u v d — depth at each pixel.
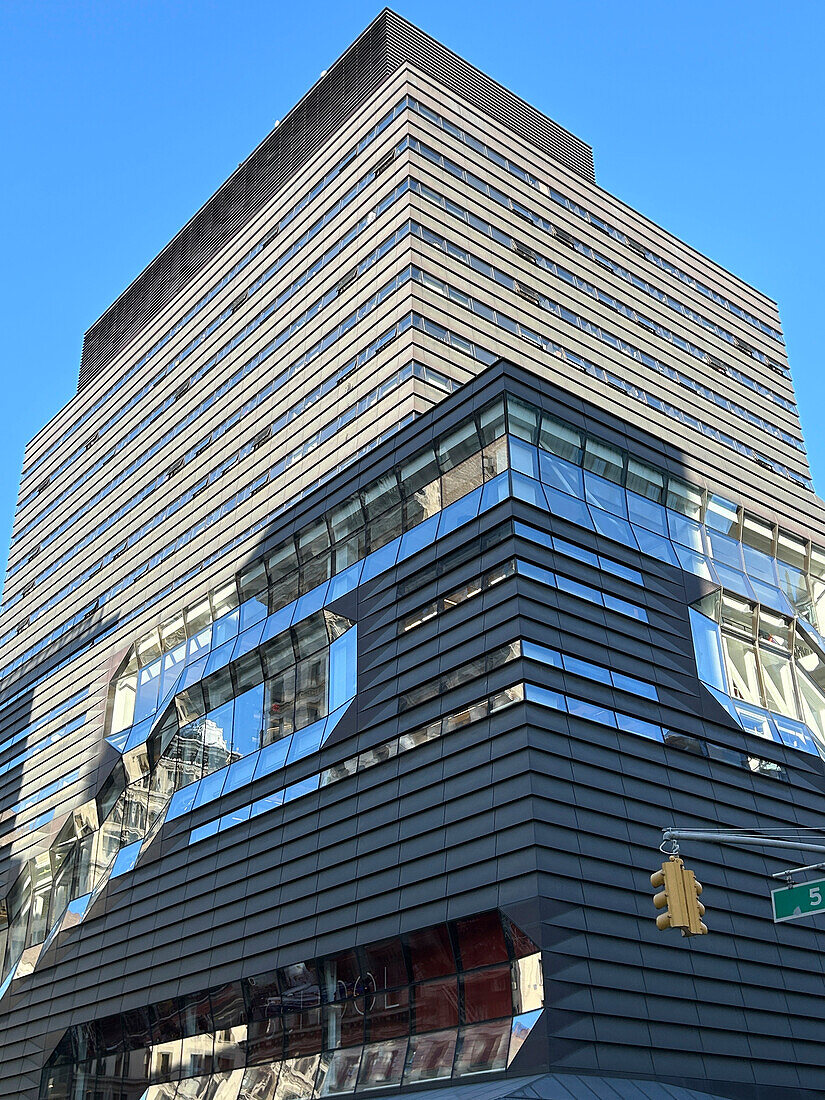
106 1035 46.03
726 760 37.91
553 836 30.52
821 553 48.25
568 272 64.06
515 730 32.38
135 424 74.25
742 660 41.84
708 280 76.38
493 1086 27.19
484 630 35.12
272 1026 37.00
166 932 44.50
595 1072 27.66
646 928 31.25
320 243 61.09
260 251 66.94
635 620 38.00
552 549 36.59
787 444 75.31
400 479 42.06
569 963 28.86
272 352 61.47
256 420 60.34
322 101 66.38
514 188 63.12
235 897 41.12
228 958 39.81
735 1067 30.88
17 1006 53.22
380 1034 32.66
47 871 57.28
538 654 33.81
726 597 42.47
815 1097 32.41
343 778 38.41
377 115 60.78
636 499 41.78
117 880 50.06
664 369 68.00
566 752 32.50
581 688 34.38
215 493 61.38
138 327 79.19
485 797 32.22
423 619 38.12
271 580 47.97
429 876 32.69
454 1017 30.59
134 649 58.03
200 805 46.28
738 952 33.53
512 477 37.16
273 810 41.25
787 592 45.66
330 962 35.31
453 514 39.06
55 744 63.66
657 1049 29.33
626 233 71.00
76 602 72.00
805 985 34.81
